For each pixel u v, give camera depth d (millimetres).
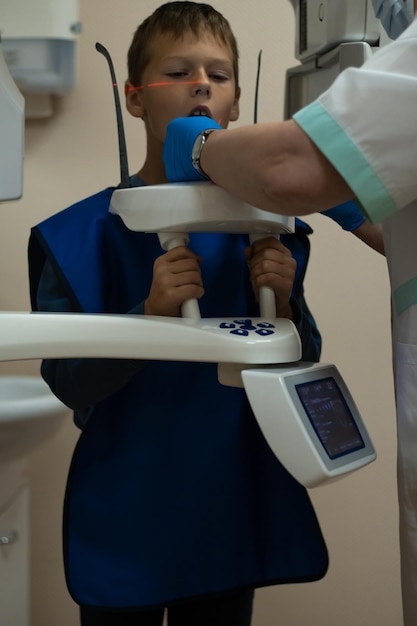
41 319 771
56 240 1015
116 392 1046
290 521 1062
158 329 787
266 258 906
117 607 995
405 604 889
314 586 1794
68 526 1007
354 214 1125
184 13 1083
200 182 830
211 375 1053
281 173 718
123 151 930
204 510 1029
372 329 1797
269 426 783
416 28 732
